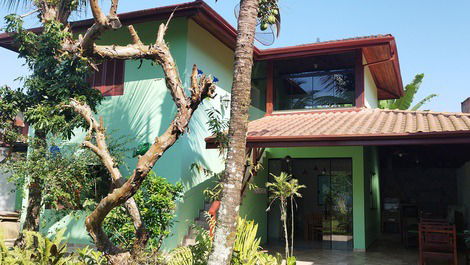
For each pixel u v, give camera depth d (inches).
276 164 680.4
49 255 319.3
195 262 339.0
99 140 352.5
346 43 612.4
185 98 324.2
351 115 609.9
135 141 561.3
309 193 653.9
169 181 523.5
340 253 584.7
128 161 557.0
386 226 906.1
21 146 598.2
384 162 938.7
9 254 316.5
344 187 629.9
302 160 664.4
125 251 343.9
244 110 311.7
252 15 323.0
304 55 652.1
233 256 339.6
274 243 666.8
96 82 598.2
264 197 673.0
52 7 456.4
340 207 629.0
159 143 309.1
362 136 444.5
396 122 510.9
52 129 409.4
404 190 944.9
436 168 930.1
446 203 916.6
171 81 331.3
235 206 300.2
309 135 464.4
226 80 649.0
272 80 698.2
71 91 434.3
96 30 374.9
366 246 619.5
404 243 709.3
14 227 679.1
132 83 577.6
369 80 743.1
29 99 432.5
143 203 437.4
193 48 560.4
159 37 352.5
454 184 916.0
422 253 477.1
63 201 425.1
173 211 467.2
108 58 393.7
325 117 612.7
